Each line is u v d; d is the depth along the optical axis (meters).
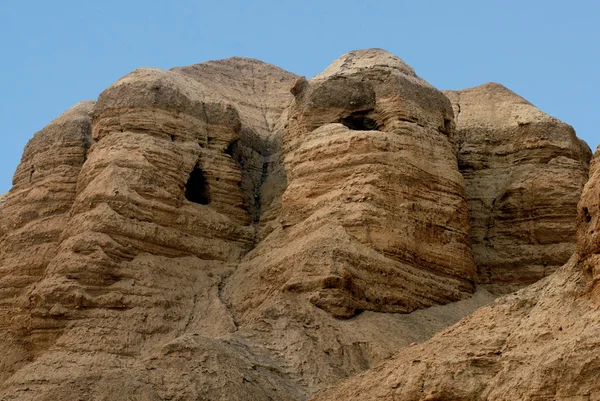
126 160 73.06
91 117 79.06
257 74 100.31
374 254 66.50
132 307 66.75
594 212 43.53
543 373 39.34
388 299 65.44
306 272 64.75
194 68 98.25
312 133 73.56
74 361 62.72
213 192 76.75
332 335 61.00
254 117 92.00
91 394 51.97
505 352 42.84
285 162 76.25
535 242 76.94
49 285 66.62
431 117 74.44
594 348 38.69
